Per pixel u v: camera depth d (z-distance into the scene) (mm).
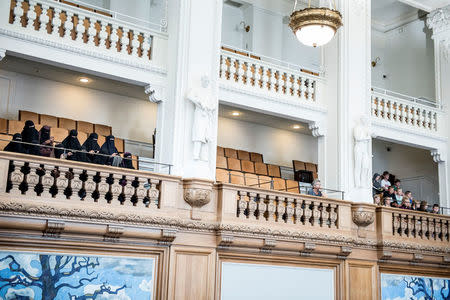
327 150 10945
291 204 9625
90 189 7449
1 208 6734
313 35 8758
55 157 7891
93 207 7395
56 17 8438
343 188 10430
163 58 9367
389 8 15484
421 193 14898
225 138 13328
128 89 11453
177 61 8922
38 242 7148
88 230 7379
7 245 6988
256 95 10312
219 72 9984
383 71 16188
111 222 7516
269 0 14195
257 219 8953
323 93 11242
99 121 11508
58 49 8398
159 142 8992
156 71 9211
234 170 11117
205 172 8664
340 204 9969
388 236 10453
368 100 11070
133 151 11617
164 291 8031
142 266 7988
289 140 14477
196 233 8445
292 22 8867
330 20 8625
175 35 9172
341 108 10789
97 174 7617
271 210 9062
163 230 7938
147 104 12227
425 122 12828
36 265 7156
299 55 14680
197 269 8391
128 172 7773
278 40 14219
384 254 10320
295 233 9188
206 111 8750
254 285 9000
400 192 11438
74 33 8750
